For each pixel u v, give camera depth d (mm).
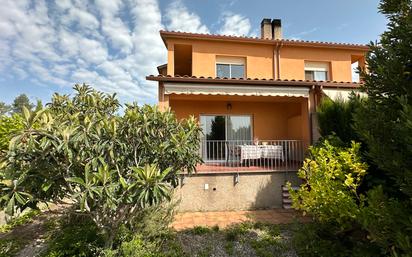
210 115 15672
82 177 5324
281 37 18031
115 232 6242
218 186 10922
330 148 6828
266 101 15711
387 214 3660
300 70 16828
